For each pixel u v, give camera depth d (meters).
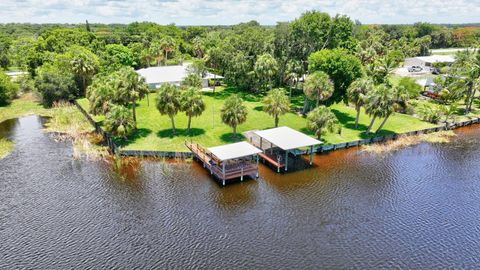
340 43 79.38
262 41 78.00
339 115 65.19
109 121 49.25
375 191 39.91
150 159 47.56
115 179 42.25
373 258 29.28
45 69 79.31
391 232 32.59
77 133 57.41
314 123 49.31
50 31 126.81
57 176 42.84
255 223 33.84
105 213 35.25
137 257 29.20
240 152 42.34
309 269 28.02
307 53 77.56
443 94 72.38
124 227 33.06
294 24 74.75
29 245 30.47
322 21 76.06
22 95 82.50
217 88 87.56
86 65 74.31
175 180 42.12
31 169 44.62
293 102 73.62
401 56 113.69
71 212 35.31
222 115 50.44
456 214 35.47
